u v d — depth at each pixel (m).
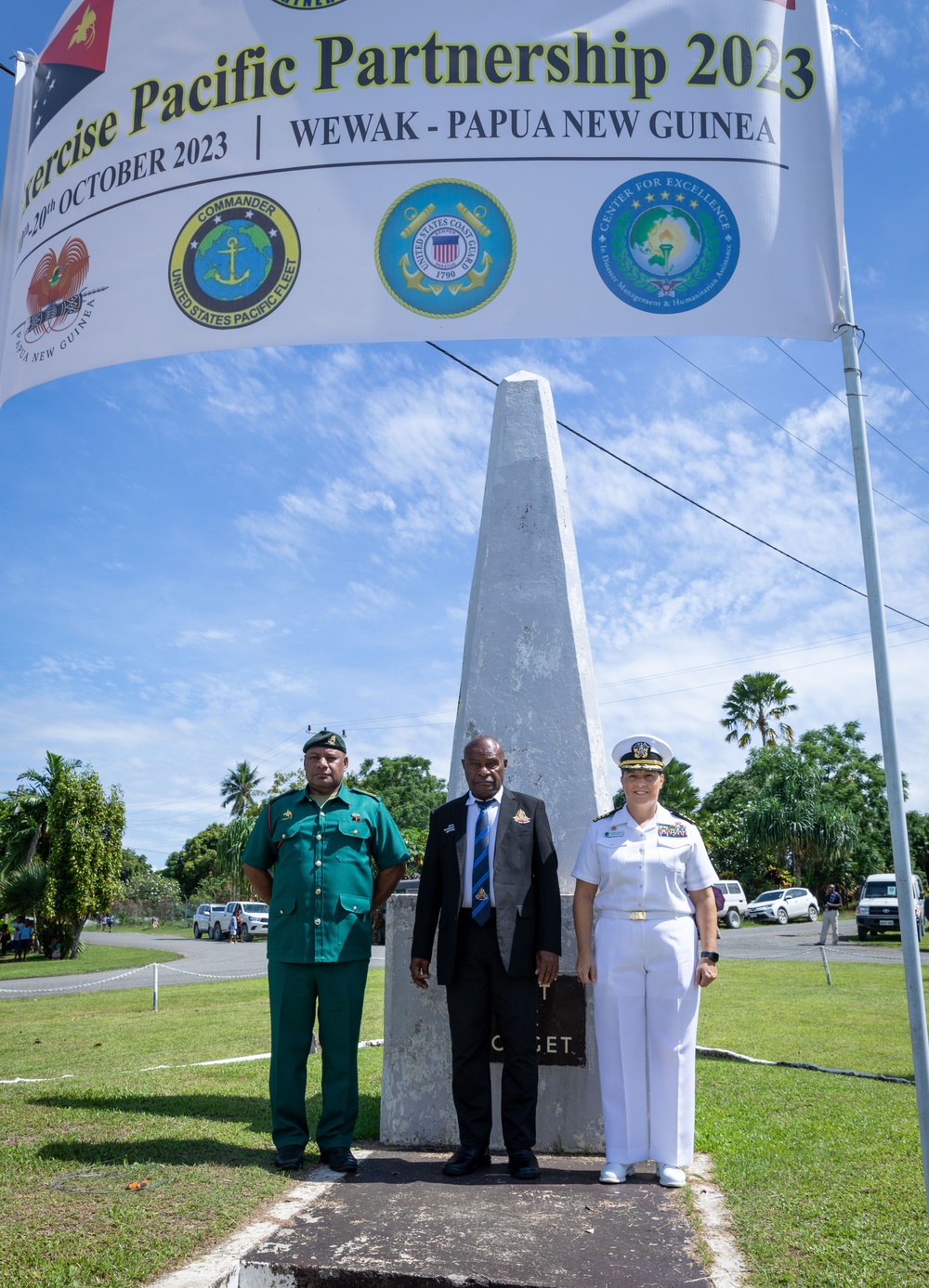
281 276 4.79
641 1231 3.37
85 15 5.38
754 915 39.25
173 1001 14.27
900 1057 7.42
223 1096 5.53
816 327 4.49
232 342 4.80
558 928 4.38
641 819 4.46
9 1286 2.83
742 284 4.54
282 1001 4.33
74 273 5.15
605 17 4.75
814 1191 3.77
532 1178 4.04
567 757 5.02
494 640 5.17
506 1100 4.23
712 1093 5.71
